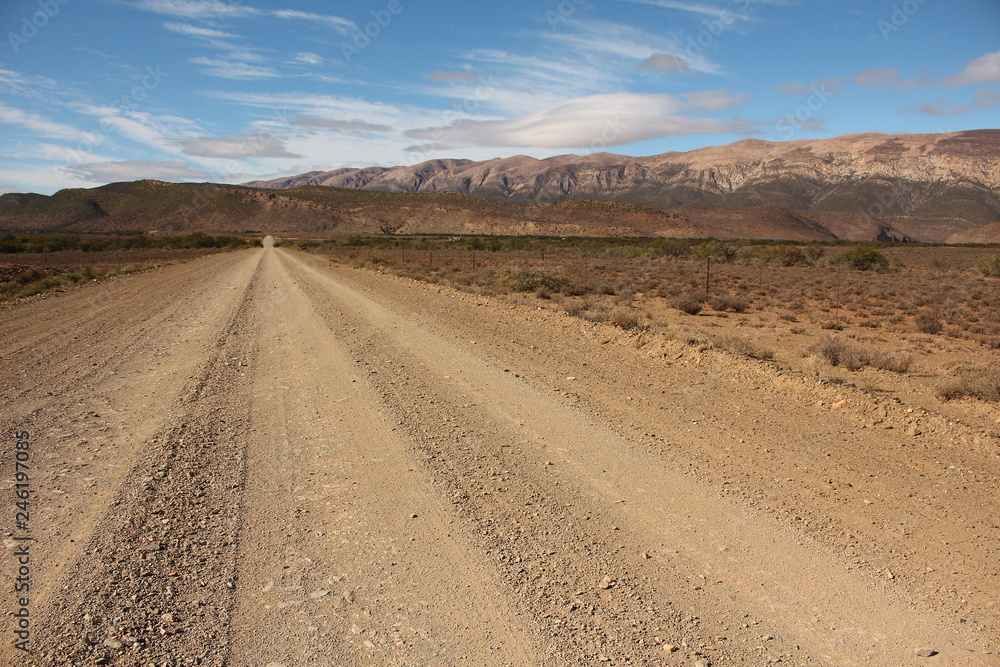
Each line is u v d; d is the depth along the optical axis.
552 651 3.25
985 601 3.74
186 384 9.31
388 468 5.90
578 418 7.54
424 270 40.50
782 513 4.96
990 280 37.47
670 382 9.45
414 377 9.77
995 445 6.48
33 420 7.40
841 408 7.93
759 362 10.37
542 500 5.19
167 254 79.94
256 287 27.80
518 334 14.21
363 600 3.71
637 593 3.82
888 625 3.52
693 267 48.81
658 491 5.39
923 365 12.31
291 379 9.70
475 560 4.20
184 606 3.60
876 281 35.62
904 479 5.68
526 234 177.12
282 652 3.21
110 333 14.84
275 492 5.32
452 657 3.20
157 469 5.75
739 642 3.34
